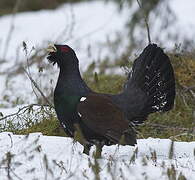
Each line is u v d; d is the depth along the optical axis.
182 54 37.75
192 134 30.14
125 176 20.88
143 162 20.92
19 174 21.06
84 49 62.09
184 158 24.06
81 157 22.94
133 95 26.27
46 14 87.44
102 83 41.97
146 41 53.53
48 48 25.08
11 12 89.69
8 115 31.28
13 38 71.81
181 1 83.00
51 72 42.97
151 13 54.34
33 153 23.47
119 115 24.34
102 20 80.38
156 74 26.92
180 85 35.03
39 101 37.25
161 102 27.00
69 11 88.38
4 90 43.59
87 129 24.11
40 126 30.55
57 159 22.83
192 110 34.16
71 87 24.69
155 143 27.50
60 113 24.86
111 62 53.44
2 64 55.62
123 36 58.75
